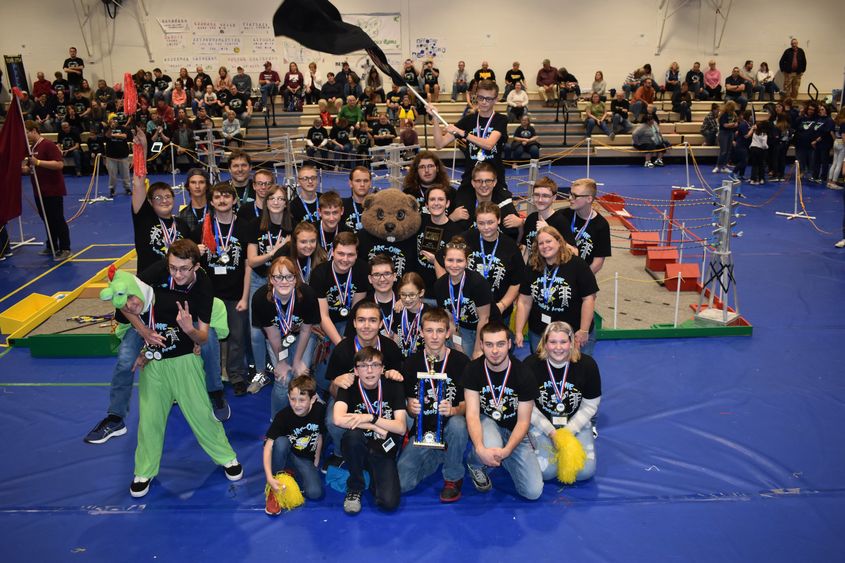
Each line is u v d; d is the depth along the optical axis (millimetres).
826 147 17750
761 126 17844
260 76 22562
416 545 5016
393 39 23266
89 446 6293
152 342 5379
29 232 13938
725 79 23484
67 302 9297
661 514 5320
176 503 5520
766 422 6566
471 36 23391
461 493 5641
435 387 5520
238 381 7191
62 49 22812
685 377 7445
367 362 5285
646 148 20969
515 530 5168
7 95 22672
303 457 5574
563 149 21797
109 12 22547
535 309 6398
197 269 5590
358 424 5328
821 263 11367
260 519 5324
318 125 19828
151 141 20141
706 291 9773
